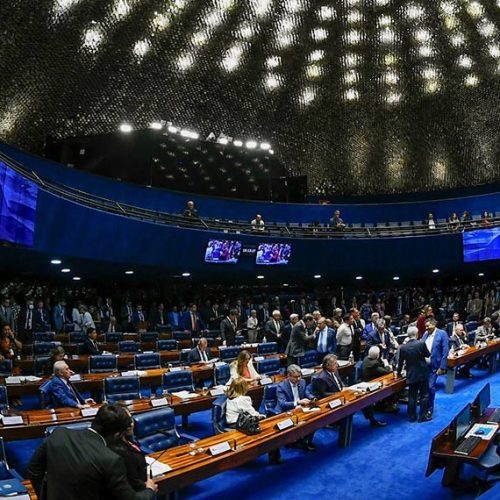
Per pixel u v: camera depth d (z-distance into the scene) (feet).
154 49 77.05
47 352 42.37
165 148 79.46
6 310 48.96
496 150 92.48
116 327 60.64
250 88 89.76
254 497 19.99
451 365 37.04
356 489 20.65
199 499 19.84
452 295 83.15
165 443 20.17
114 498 10.08
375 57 90.99
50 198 47.29
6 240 40.68
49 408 25.11
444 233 77.61
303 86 92.73
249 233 72.74
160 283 81.15
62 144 73.31
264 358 37.96
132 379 28.63
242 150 87.81
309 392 27.25
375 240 77.66
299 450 25.58
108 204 64.39
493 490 10.71
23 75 65.26
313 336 40.32
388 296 85.56
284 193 92.79
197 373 34.27
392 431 28.35
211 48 82.38
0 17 57.62
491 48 85.20
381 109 95.81
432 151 97.81
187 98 85.20
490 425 20.97
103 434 11.78
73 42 67.72
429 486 20.76
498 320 56.75
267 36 85.66
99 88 75.10
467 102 91.66
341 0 83.87
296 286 91.76
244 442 19.04
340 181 101.81
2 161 38.68
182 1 74.79
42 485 10.54
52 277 71.36
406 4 84.23
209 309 66.13
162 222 65.67
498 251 73.72
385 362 34.58
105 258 55.98
